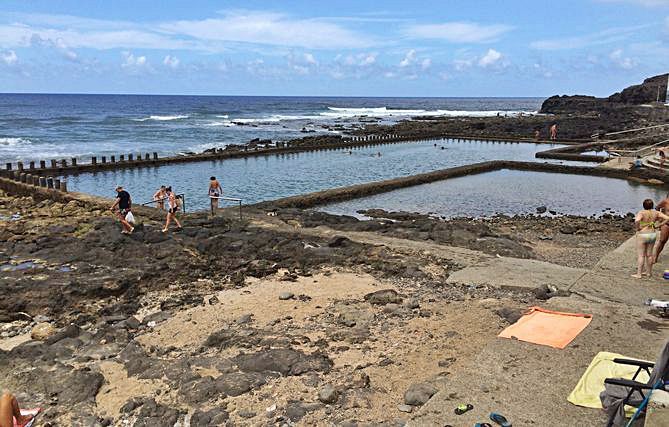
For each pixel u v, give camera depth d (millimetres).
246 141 57375
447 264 13242
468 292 11188
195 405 7020
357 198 27984
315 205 25875
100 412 7023
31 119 79812
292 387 7336
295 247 15039
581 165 40156
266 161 42625
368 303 10695
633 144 49000
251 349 8688
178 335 9445
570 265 14398
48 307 10977
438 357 8055
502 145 57875
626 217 23125
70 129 66812
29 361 8570
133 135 61438
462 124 78938
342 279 12508
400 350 8398
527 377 6457
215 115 104562
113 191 29062
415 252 14414
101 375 7910
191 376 7699
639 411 4766
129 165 37188
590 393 5949
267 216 19953
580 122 79438
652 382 4879
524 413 5664
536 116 97938
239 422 6512
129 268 13203
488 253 15250
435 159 45312
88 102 165125
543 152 45750
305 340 8867
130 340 9320
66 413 7004
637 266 12227
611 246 17375
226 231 17219
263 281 12539
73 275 12484
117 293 11805
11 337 9953
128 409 7004
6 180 27859
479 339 8609
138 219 19266
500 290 11234
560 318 8445
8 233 16562
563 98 120875
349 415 6543
